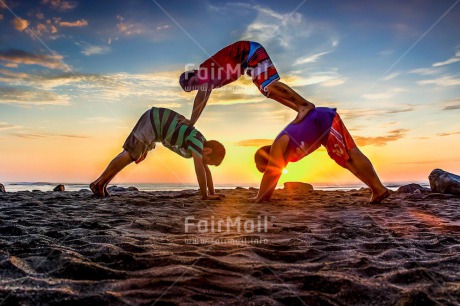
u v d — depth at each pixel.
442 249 2.38
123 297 1.45
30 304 1.35
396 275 1.76
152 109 5.53
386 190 5.17
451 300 1.50
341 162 5.21
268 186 5.24
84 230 2.76
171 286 1.58
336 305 1.46
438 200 5.92
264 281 1.69
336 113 5.07
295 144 5.01
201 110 5.20
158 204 4.70
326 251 2.24
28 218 3.35
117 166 5.72
